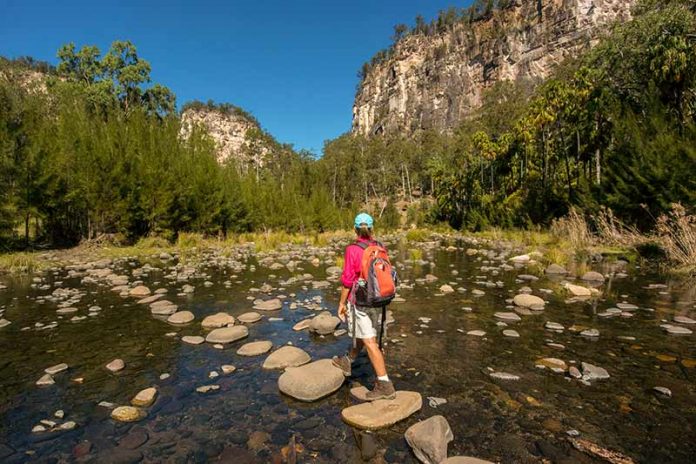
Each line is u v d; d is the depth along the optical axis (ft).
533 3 540.52
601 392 13.15
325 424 11.38
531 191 119.55
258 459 9.66
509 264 46.01
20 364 16.11
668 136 59.62
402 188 356.18
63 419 11.75
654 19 85.25
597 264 43.01
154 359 16.65
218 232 94.02
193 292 30.40
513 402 12.56
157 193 75.36
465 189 186.09
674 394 12.92
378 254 12.84
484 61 563.07
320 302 26.99
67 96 87.30
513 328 20.48
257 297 28.60
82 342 18.79
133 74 166.40
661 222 44.62
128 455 9.86
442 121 555.69
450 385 13.85
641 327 20.21
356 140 356.79
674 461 9.45
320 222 134.82
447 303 26.23
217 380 14.51
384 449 10.11
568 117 114.01
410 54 650.84
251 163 258.57
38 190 62.23
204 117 488.44
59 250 63.10
